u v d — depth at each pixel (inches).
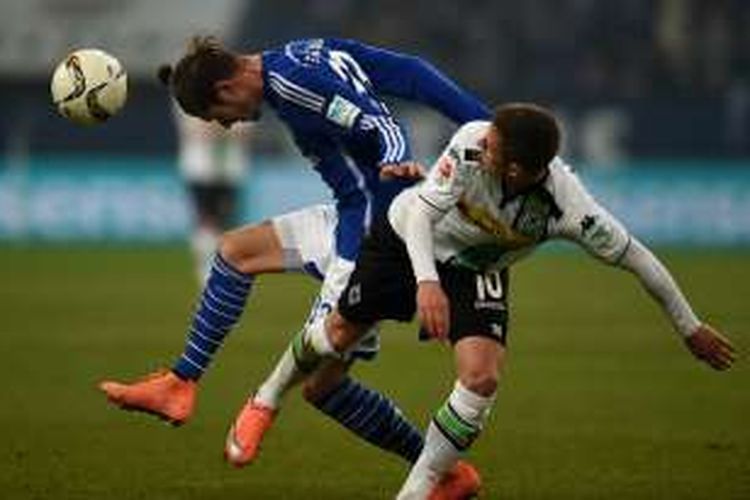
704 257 3464.6
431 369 1787.6
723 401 1525.6
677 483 1113.4
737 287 2728.8
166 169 3880.4
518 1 4372.5
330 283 1066.7
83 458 1210.6
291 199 3823.8
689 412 1455.5
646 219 3811.5
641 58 4271.7
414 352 1958.7
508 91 4242.1
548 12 4357.8
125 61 4291.3
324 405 1061.8
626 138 4037.9
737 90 4052.7
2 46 4298.7
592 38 4313.5
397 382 1676.9
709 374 1723.7
